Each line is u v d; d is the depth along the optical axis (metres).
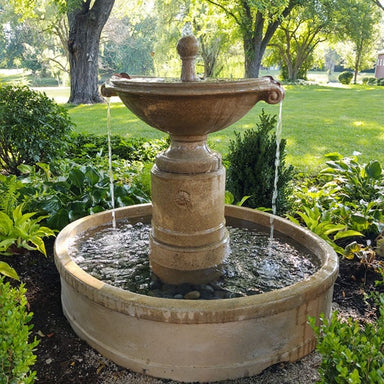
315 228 3.61
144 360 2.23
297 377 2.23
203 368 2.18
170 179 2.59
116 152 7.14
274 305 2.13
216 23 23.25
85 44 17.33
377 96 20.61
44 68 36.34
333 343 1.55
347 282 3.24
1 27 30.70
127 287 2.66
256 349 2.21
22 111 5.52
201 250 2.71
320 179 5.85
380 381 1.34
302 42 33.31
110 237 3.38
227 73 29.06
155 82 2.24
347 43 36.34
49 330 2.63
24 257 3.52
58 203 3.88
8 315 1.67
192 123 2.37
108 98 2.87
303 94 22.33
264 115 4.22
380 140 9.37
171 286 2.67
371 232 4.02
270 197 4.27
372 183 4.52
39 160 5.86
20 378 1.58
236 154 4.32
